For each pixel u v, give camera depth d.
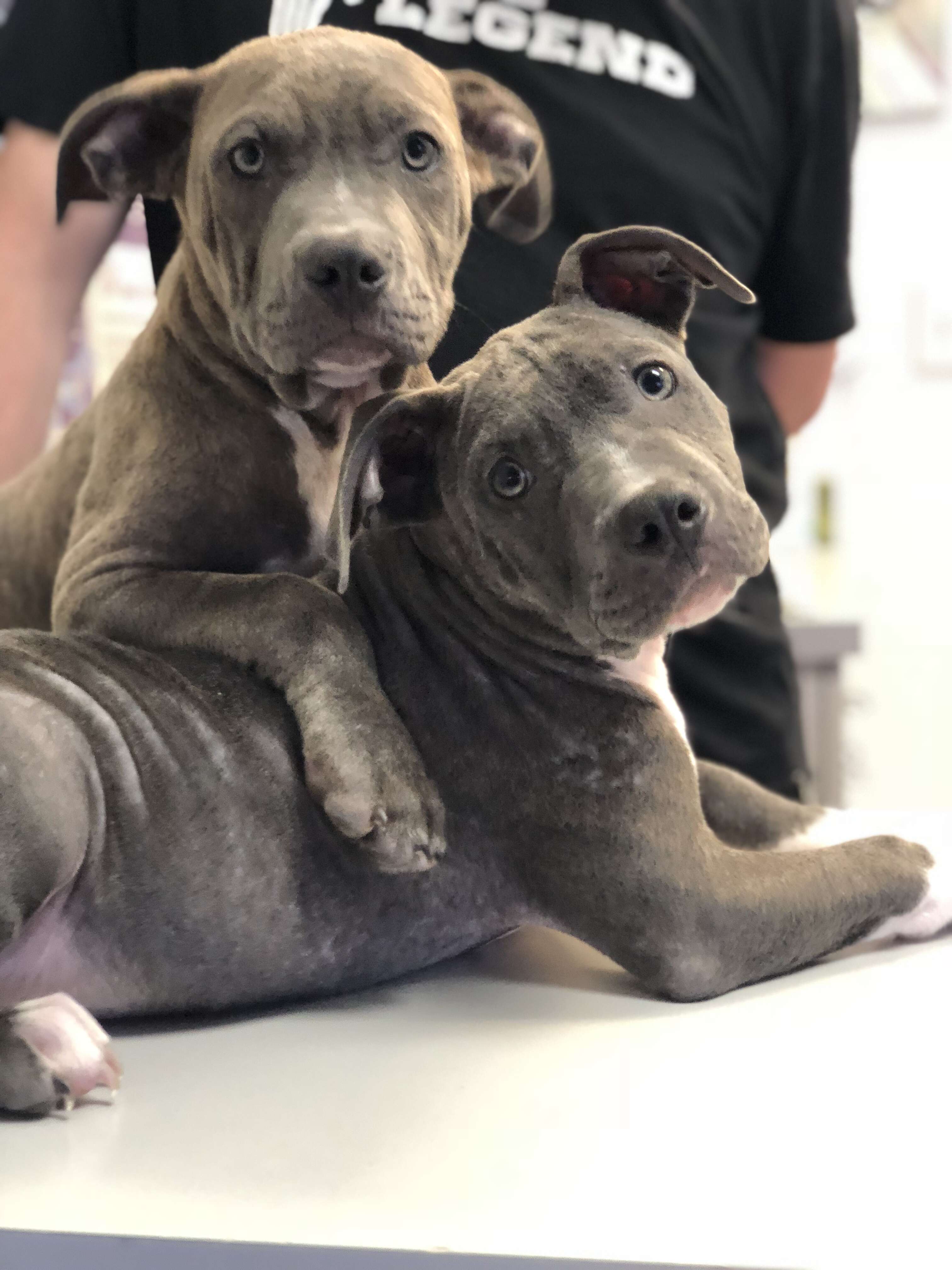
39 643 1.03
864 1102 0.82
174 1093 0.88
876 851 1.11
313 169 1.06
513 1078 0.88
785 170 2.03
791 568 3.63
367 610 1.08
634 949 1.03
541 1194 0.72
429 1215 0.70
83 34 1.75
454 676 1.05
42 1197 0.73
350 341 1.01
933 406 3.59
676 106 1.85
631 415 0.97
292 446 1.18
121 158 1.22
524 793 1.04
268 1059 0.93
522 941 1.22
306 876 1.01
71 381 2.28
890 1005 0.98
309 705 1.01
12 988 0.97
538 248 1.42
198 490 1.18
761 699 2.04
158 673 1.04
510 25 1.73
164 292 1.25
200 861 0.98
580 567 0.94
